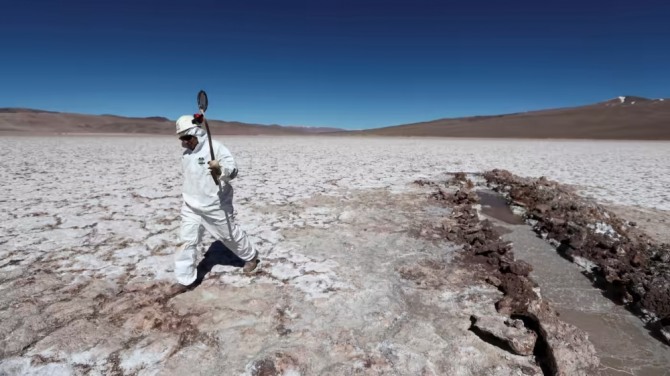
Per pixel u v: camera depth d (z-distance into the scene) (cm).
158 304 394
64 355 318
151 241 583
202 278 459
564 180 1323
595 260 547
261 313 385
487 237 641
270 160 1734
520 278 467
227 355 323
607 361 338
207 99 383
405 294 439
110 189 954
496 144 3938
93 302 401
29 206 762
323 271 491
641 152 2728
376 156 2098
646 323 400
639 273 477
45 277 455
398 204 880
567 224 666
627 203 962
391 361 321
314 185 1094
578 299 450
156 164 1495
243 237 447
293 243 595
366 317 387
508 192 1066
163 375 300
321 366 312
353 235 643
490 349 340
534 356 331
